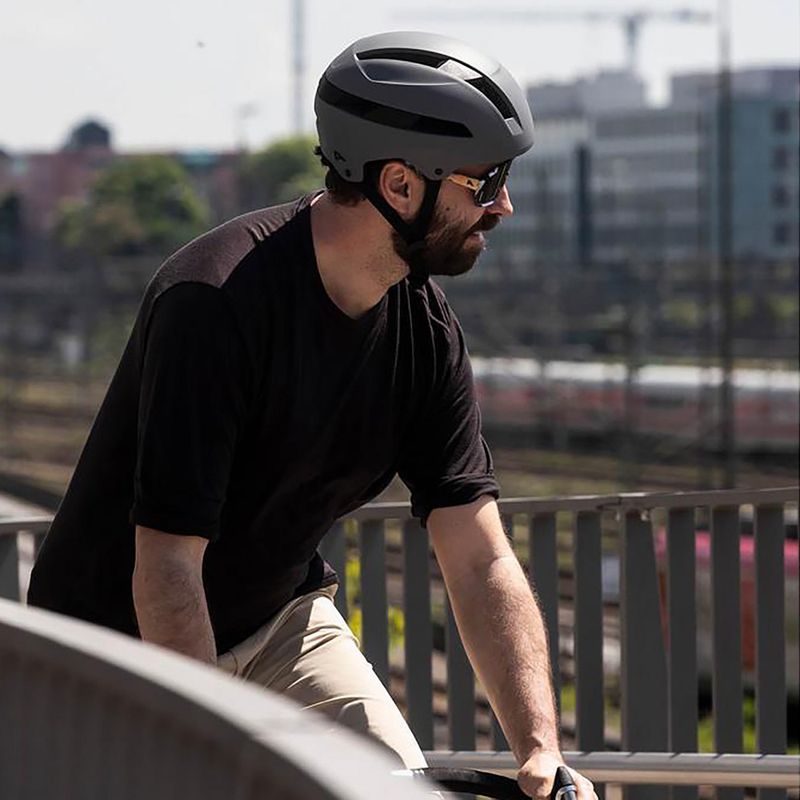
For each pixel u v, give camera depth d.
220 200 174.38
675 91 140.25
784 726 9.04
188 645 5.47
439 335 6.11
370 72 5.68
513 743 5.85
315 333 5.71
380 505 8.96
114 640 3.01
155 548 5.50
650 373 84.56
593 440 88.00
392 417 6.07
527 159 131.75
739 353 84.12
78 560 6.07
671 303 88.50
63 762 3.06
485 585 6.16
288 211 5.84
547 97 137.38
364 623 9.02
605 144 124.31
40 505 78.62
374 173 5.70
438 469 6.26
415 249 5.75
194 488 5.48
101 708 2.96
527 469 87.81
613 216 122.00
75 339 121.62
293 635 6.52
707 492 8.84
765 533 9.00
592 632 8.98
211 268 5.56
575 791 5.23
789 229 94.19
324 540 9.00
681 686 8.99
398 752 6.18
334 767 2.37
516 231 122.00
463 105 5.62
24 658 3.15
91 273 121.12
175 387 5.48
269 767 2.48
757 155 96.44
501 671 6.02
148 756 2.83
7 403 113.62
